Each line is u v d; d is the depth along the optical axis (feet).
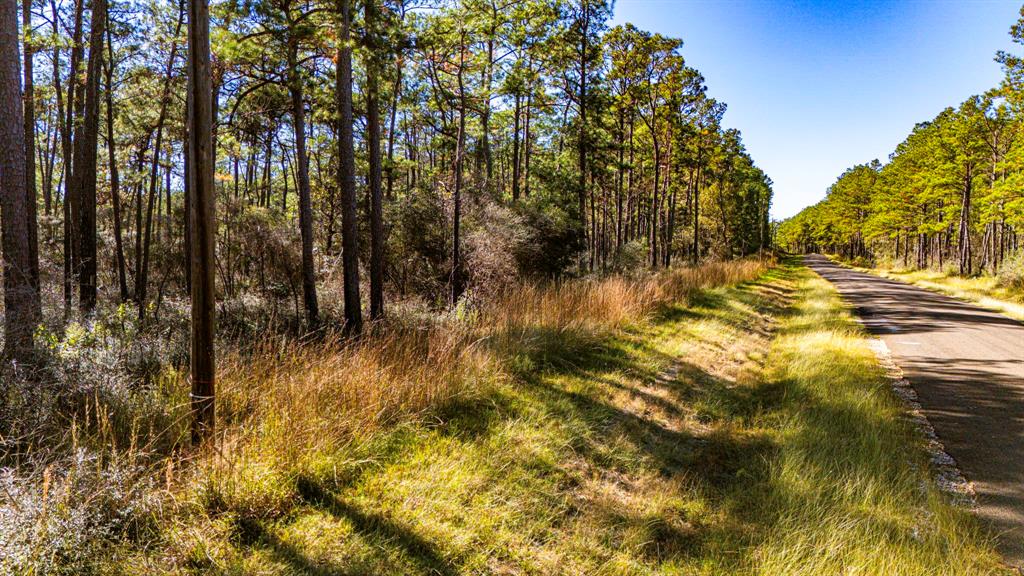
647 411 18.92
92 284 34.96
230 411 14.03
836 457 13.93
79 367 14.64
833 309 46.21
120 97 45.83
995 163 94.12
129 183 45.83
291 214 57.93
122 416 12.54
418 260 46.11
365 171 51.08
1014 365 24.56
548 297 31.45
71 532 8.43
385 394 15.80
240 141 48.57
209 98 11.51
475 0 39.58
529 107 72.69
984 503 11.65
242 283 42.34
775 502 11.99
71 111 39.63
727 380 23.58
